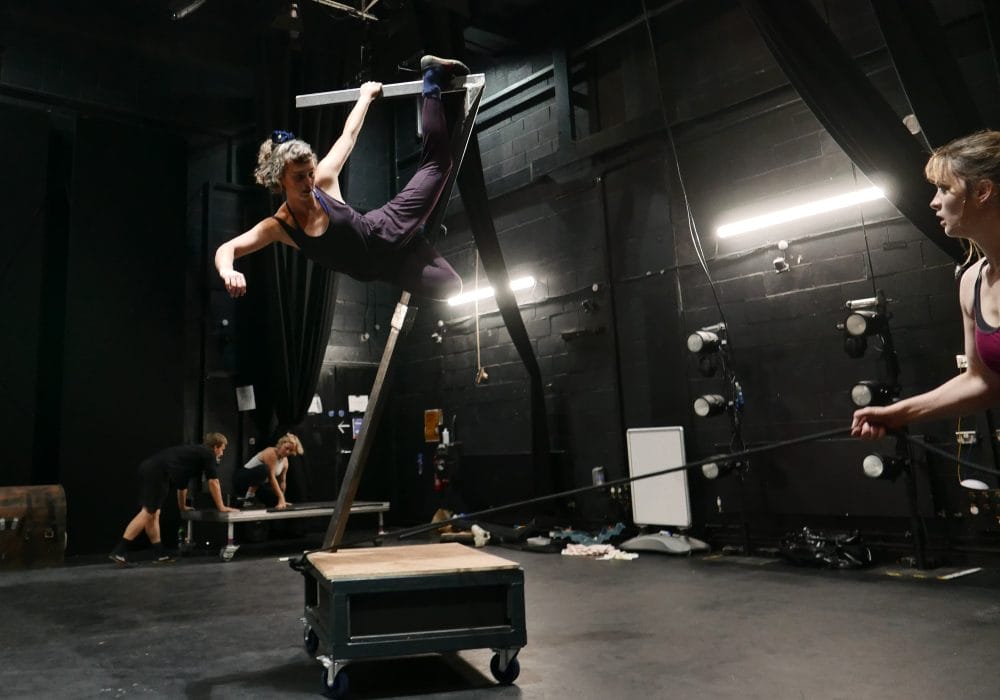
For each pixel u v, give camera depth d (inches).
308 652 128.4
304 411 335.6
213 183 347.3
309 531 353.1
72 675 116.9
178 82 343.0
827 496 225.0
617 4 299.3
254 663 123.1
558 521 302.0
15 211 292.0
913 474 199.9
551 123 324.8
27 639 143.3
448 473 345.1
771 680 103.4
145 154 322.3
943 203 51.0
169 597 189.5
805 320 236.4
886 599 159.9
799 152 241.4
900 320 216.1
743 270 253.8
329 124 294.4
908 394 212.8
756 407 246.5
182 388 320.5
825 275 232.7
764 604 159.3
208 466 269.3
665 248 277.6
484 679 111.9
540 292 323.6
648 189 285.3
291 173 81.7
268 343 345.7
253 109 358.3
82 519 288.7
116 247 310.5
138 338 311.1
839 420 226.1
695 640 129.2
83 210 304.7
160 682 112.4
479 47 337.1
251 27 285.4
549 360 317.1
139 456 305.0
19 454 283.0
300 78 300.5
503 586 110.1
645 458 267.0
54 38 313.7
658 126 277.9
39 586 210.7
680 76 279.3
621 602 167.2
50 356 302.8
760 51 256.4
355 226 86.5
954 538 202.4
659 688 101.8
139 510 301.7
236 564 255.4
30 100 308.3
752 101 252.8
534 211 329.7
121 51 329.4
